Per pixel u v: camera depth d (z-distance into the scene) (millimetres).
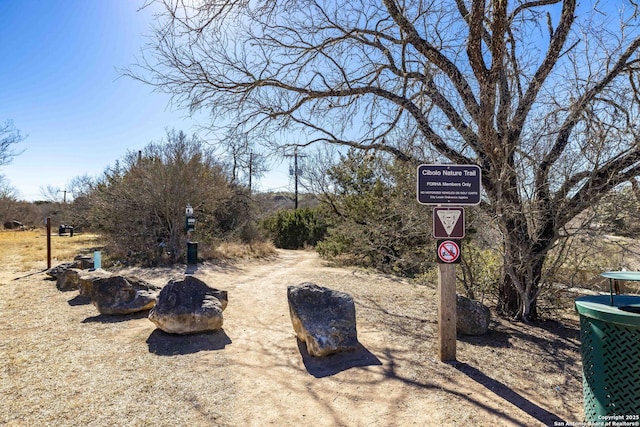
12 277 10352
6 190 39500
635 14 5293
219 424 3123
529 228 5805
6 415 3234
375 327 5734
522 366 4305
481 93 5383
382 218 9070
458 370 4152
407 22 6098
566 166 5246
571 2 5574
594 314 2688
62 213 34781
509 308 6375
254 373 4141
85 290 7668
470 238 6785
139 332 5543
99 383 3865
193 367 4297
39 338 5250
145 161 15672
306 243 21891
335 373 4109
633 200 5102
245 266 13062
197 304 5582
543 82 5547
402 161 6668
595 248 5492
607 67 5074
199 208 15828
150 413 3283
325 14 6441
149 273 11156
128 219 14188
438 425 3078
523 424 3094
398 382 3859
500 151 5297
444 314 4414
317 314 4945
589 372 2816
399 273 11102
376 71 6902
